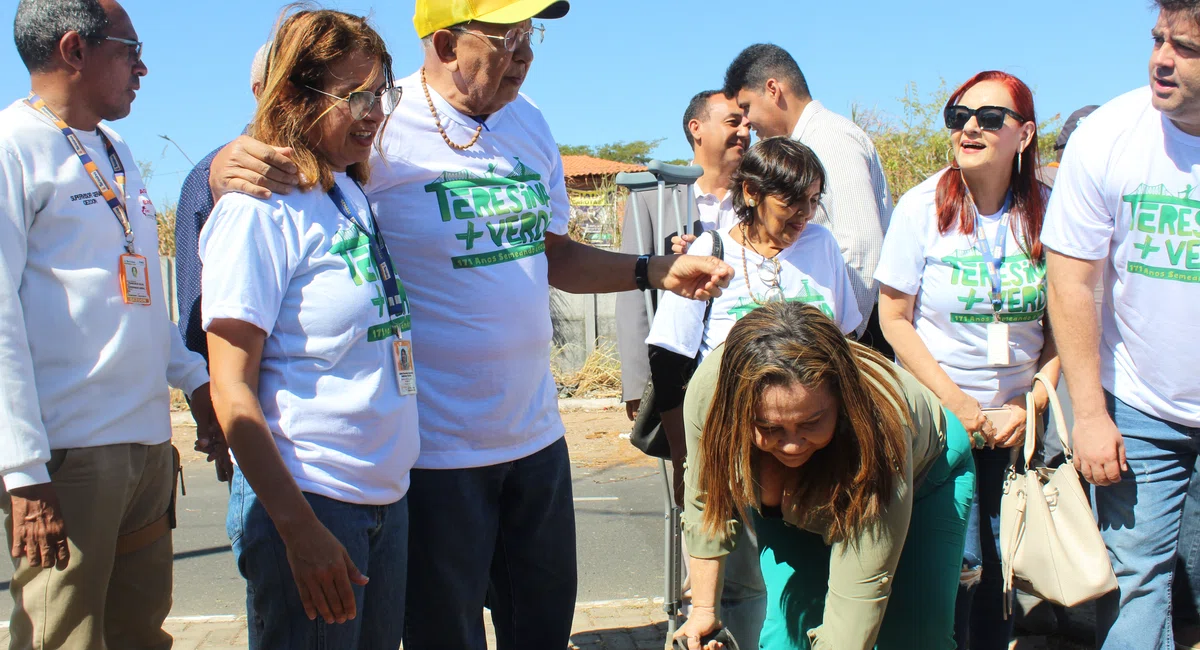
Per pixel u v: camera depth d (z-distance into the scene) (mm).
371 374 2184
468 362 2625
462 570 2699
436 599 2707
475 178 2650
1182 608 3160
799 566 2742
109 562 2629
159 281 2818
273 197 2096
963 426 2904
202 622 4301
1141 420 2938
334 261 2148
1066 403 3955
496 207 2668
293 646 2100
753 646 3279
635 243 4082
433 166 2604
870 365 2467
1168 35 2553
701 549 2549
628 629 4078
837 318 3342
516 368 2701
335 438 2119
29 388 2352
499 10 2488
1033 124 3180
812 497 2373
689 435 2508
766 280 3234
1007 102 3090
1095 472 2902
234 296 1984
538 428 2812
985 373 3271
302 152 2158
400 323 2297
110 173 2695
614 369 10391
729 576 3258
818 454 2338
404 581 2383
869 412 2189
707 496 2367
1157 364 2871
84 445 2535
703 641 2518
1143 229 2807
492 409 2664
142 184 2830
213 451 2947
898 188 10836
